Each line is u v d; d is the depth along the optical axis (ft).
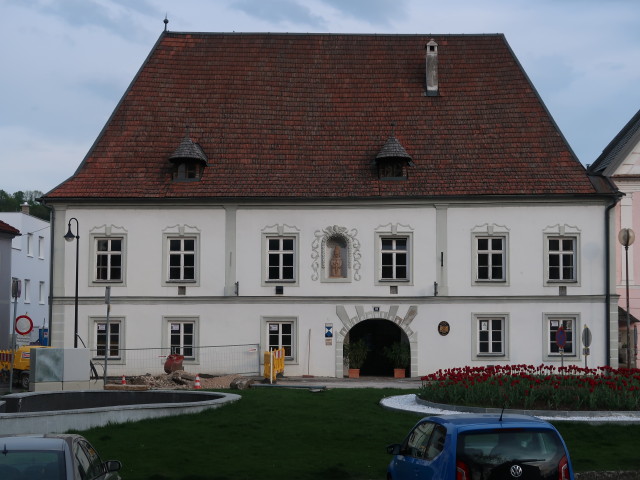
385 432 69.10
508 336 127.65
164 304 128.67
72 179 130.31
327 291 128.36
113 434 66.23
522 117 136.46
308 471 56.44
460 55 144.77
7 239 177.17
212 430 68.59
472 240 128.47
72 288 128.47
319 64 144.36
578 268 128.06
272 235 129.08
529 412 73.61
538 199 127.75
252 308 128.57
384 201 128.47
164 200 128.47
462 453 39.83
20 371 123.54
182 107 138.31
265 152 133.59
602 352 127.34
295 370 127.85
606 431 68.18
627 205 139.54
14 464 35.60
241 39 146.41
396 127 136.46
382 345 135.23
